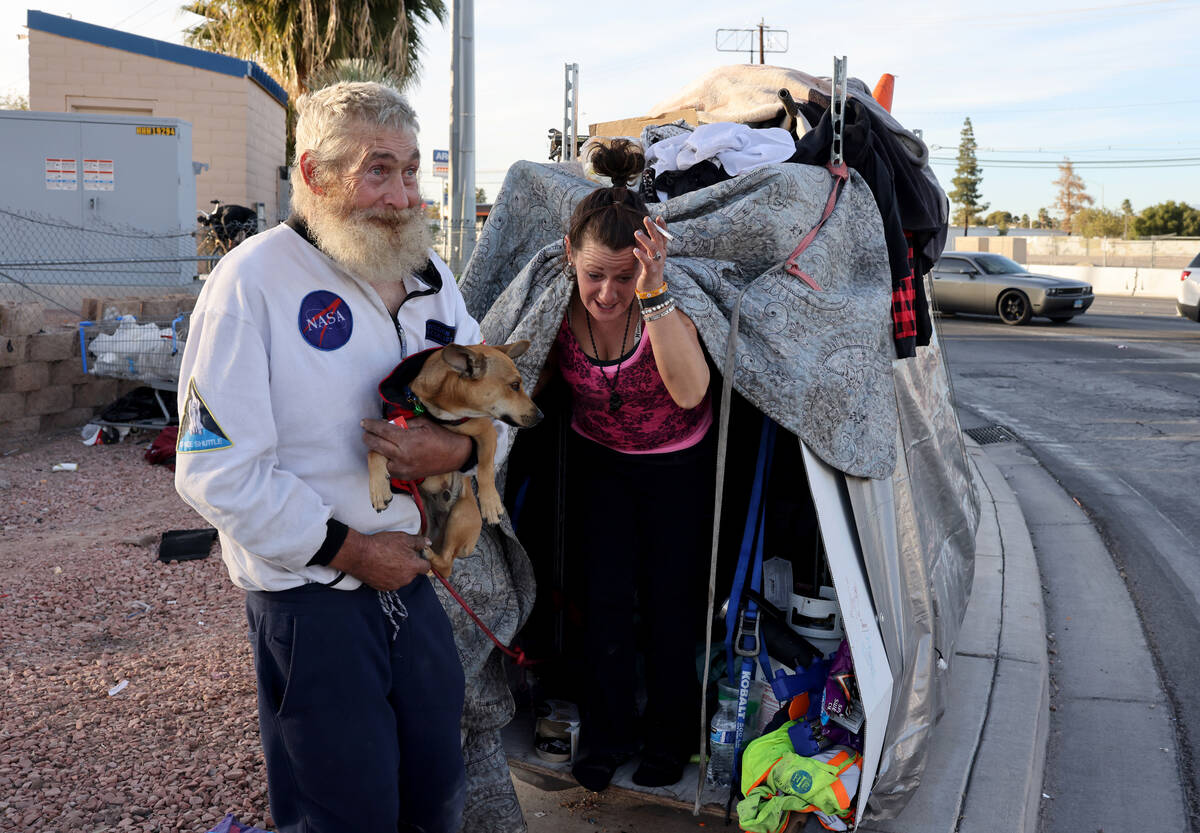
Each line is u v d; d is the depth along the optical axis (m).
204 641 4.03
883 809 2.67
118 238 11.38
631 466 2.65
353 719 1.81
